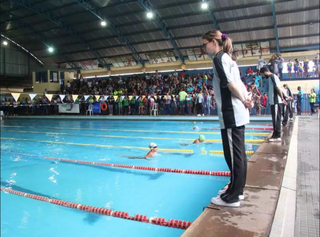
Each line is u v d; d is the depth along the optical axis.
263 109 16.48
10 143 8.58
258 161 3.80
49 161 5.87
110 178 4.44
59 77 27.05
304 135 6.72
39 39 25.84
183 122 14.80
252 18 17.73
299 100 15.30
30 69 30.28
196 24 19.52
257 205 2.24
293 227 1.96
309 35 17.91
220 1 17.08
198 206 3.17
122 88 21.62
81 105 21.77
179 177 4.36
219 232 1.79
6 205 3.48
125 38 23.05
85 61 27.70
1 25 24.77
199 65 22.42
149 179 4.29
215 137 8.54
